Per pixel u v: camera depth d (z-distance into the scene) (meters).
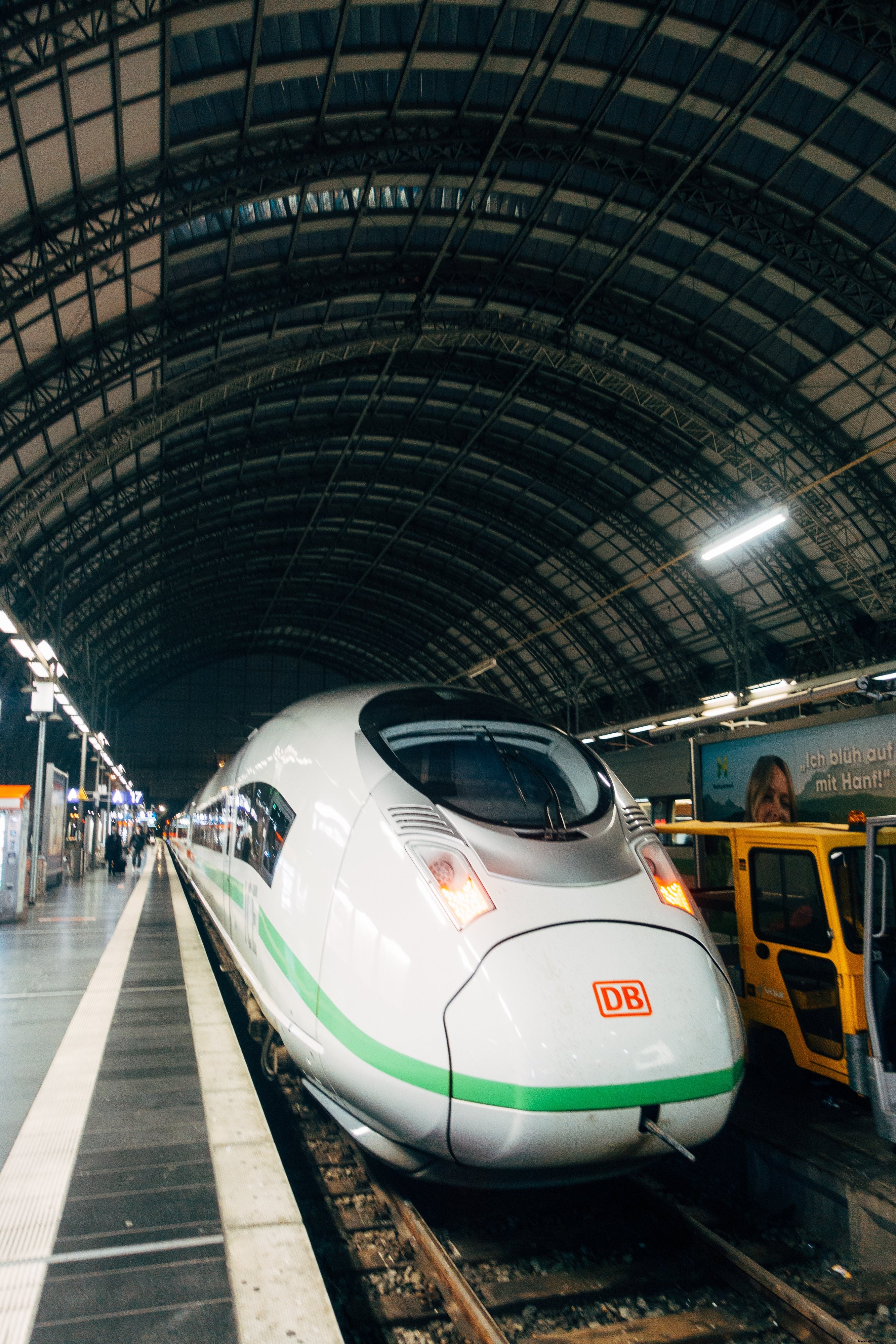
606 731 38.44
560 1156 3.74
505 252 22.86
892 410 23.97
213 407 26.78
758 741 12.11
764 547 30.75
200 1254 3.14
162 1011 7.33
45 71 12.30
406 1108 3.97
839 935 5.73
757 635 36.19
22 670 31.41
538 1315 3.96
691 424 27.48
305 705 6.47
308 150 17.16
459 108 17.67
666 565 30.12
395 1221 4.71
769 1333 3.89
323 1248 4.44
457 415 33.09
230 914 7.39
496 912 4.08
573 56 17.11
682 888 4.68
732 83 17.55
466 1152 3.86
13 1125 4.45
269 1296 2.87
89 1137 4.29
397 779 4.86
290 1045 4.98
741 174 19.34
